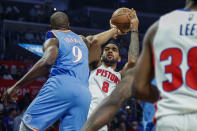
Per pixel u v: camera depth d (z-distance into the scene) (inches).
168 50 77.2
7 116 388.8
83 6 1022.4
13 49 577.9
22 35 618.2
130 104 200.8
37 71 135.0
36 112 140.1
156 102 82.8
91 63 181.3
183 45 76.0
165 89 76.8
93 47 165.2
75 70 144.1
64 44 144.7
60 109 140.3
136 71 83.1
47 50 139.1
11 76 471.8
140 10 948.0
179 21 78.3
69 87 140.2
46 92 141.1
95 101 184.5
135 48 114.0
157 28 80.0
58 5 959.6
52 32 148.1
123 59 216.4
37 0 911.7
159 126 75.7
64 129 142.6
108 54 188.4
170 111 74.5
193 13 78.4
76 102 141.2
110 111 97.8
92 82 188.4
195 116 72.6
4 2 835.4
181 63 75.5
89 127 97.4
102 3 1019.3
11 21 639.1
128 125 410.9
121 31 154.4
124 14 150.4
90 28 627.2
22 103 368.5
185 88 74.5
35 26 608.4
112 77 188.1
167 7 1002.7
